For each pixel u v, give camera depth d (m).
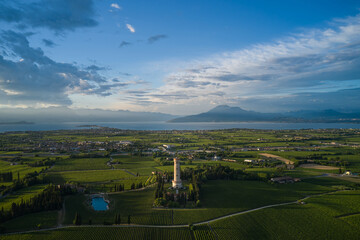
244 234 134.88
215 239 128.88
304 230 140.75
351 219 153.12
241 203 173.25
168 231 133.38
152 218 146.25
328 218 153.75
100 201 176.50
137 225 138.00
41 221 139.88
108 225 137.00
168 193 177.00
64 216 147.12
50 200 157.75
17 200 175.50
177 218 147.62
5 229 130.00
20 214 146.50
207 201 175.75
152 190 197.50
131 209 158.75
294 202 178.38
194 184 193.12
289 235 136.12
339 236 135.62
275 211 161.50
